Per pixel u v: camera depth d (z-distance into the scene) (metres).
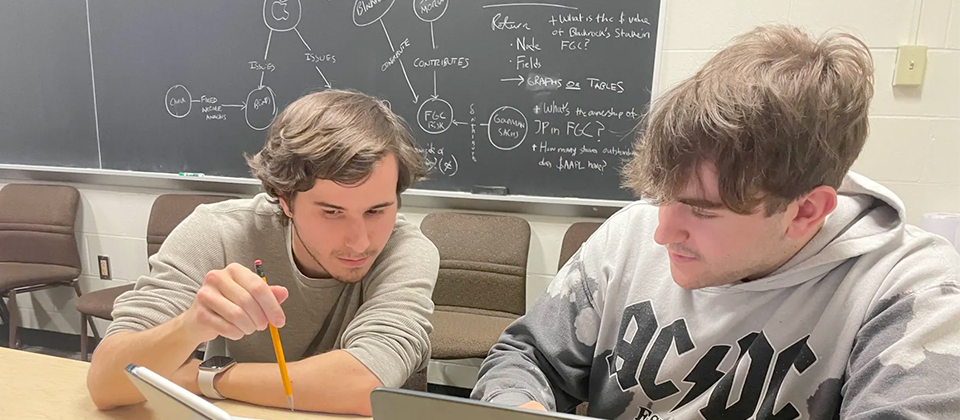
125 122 2.46
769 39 0.66
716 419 0.82
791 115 0.59
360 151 0.87
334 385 0.86
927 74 1.77
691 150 0.62
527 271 2.22
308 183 0.89
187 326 0.80
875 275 0.73
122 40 2.39
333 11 2.19
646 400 0.88
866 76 0.63
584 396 1.00
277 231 1.08
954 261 0.72
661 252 0.90
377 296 1.03
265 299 0.76
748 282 0.78
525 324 0.98
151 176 2.44
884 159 1.86
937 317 0.65
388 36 2.16
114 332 0.91
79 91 2.47
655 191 0.68
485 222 2.10
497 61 2.09
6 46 2.50
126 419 0.81
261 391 0.86
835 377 0.74
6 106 2.56
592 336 0.94
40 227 2.44
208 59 2.32
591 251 0.98
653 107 0.69
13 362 0.97
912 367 0.63
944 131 1.80
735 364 0.81
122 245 2.57
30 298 2.71
